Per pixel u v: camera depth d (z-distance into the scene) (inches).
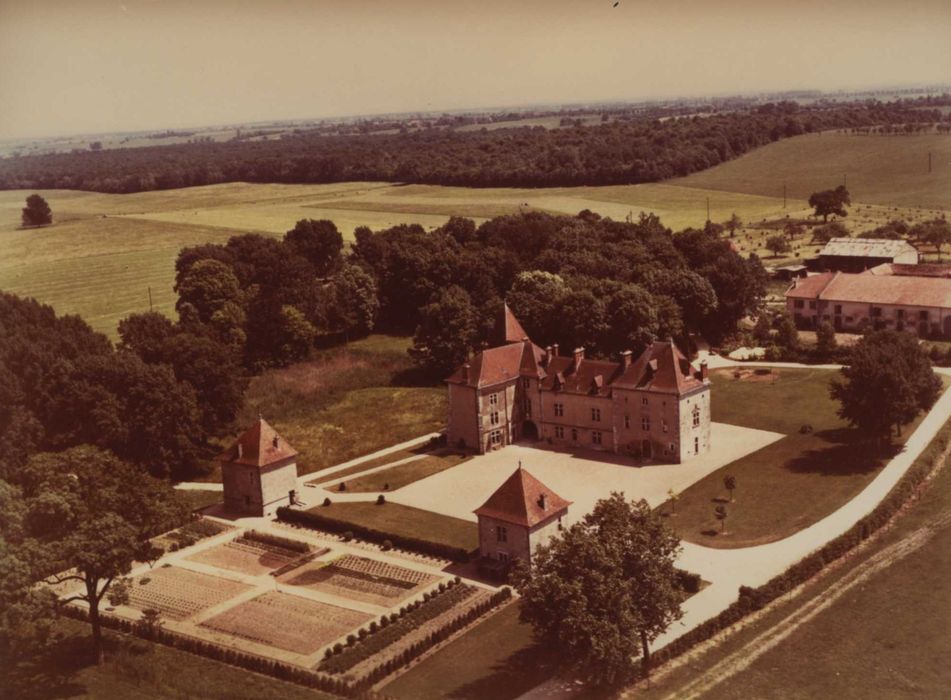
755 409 6643.7
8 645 3961.6
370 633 4062.5
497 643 3892.7
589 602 3400.6
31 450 5826.8
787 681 3469.5
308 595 4495.6
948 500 4881.9
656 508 5108.3
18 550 3631.9
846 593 4062.5
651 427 5920.3
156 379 6220.5
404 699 3508.9
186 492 6018.7
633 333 7465.6
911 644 3641.7
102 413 5964.6
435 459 6259.8
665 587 3545.8
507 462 6112.2
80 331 7372.1
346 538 5128.0
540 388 6446.9
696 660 3644.2
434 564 4724.4
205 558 4992.6
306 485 5959.6
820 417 6358.3
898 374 5472.4
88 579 3880.4
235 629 4195.4
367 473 6072.8
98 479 4190.5
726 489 5280.5
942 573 4146.2
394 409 7357.3
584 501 5285.4
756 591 4020.7
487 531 4574.3
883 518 4682.6
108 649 4050.2
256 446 5561.0
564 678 3587.6
